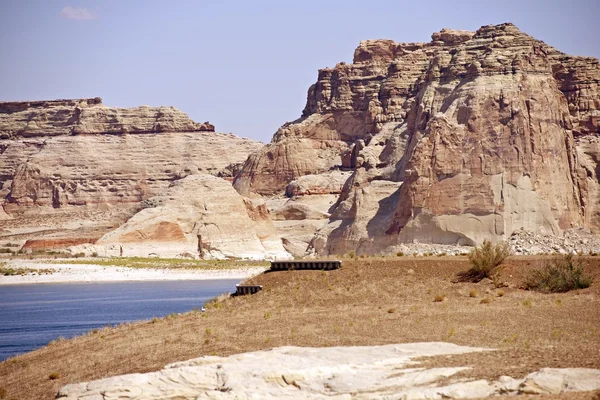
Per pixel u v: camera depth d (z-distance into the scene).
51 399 59.62
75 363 68.50
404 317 73.75
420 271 88.94
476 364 53.91
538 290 83.94
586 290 82.31
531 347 58.97
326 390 52.62
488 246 89.56
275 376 54.22
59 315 115.50
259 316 78.81
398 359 56.62
